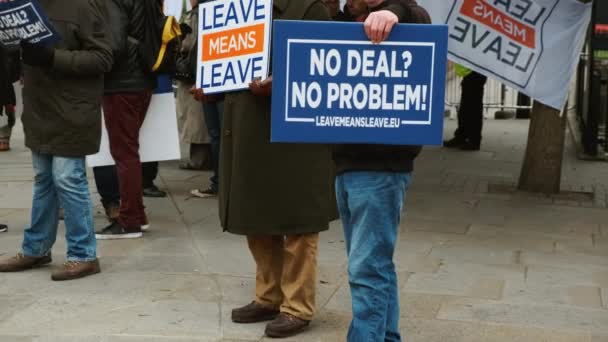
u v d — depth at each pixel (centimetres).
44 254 600
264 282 490
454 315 512
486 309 525
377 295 387
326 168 466
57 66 539
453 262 637
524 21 799
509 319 507
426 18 374
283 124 359
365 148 375
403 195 389
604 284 588
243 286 563
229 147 469
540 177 918
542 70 807
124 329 479
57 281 568
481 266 628
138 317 499
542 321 505
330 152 468
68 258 579
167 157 709
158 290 551
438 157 1145
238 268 605
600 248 695
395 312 404
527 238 724
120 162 678
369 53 354
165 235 699
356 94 356
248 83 450
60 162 561
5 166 1036
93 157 707
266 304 492
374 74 355
